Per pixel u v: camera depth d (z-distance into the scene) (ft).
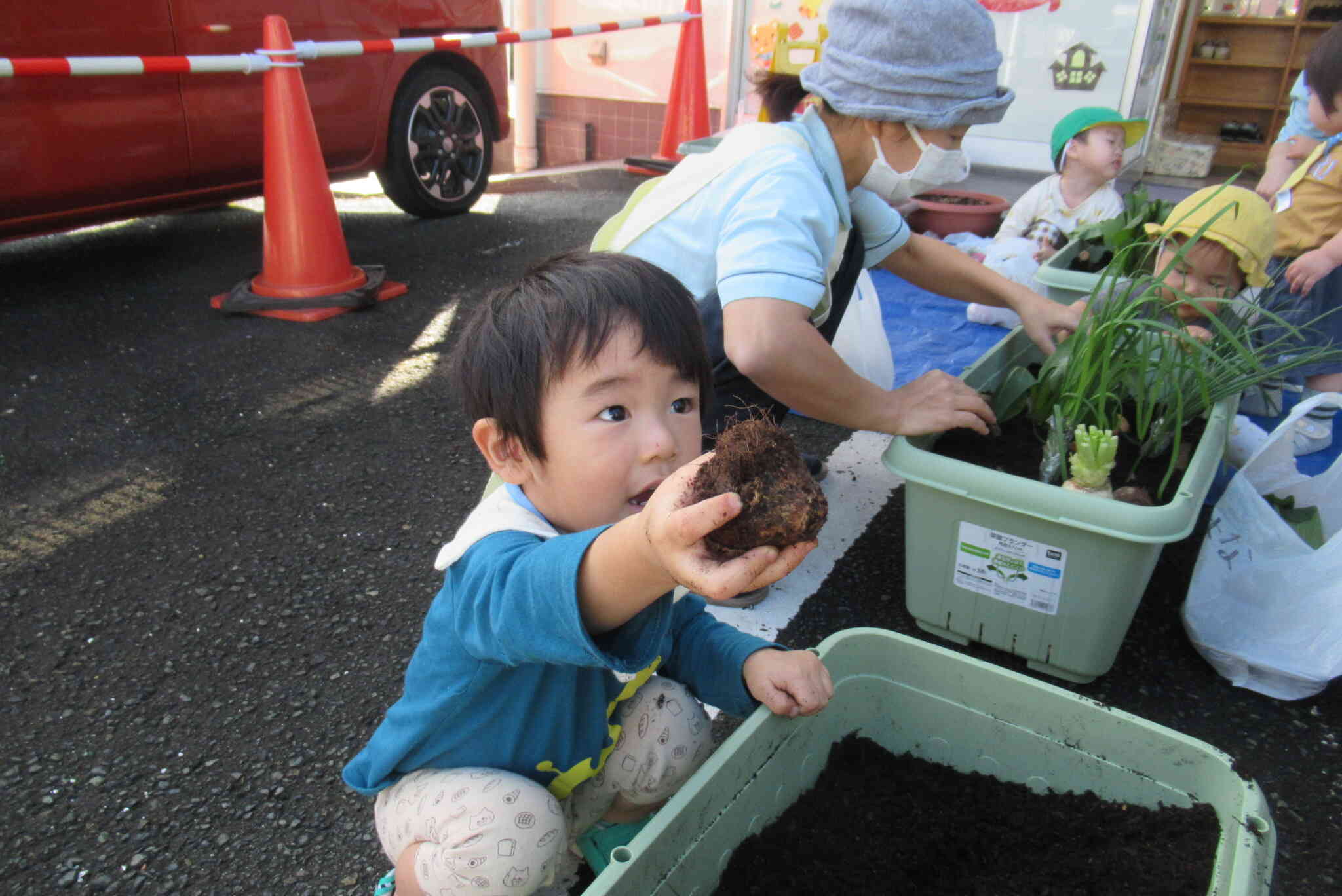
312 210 12.49
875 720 5.25
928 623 6.68
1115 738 4.60
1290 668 6.03
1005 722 4.87
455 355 3.74
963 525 6.08
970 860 4.46
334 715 5.85
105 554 7.40
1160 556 7.70
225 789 5.29
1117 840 4.45
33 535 7.62
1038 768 4.86
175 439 9.23
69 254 15.23
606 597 2.93
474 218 17.98
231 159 13.57
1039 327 7.48
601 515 3.51
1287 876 4.90
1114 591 5.71
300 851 4.92
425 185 17.12
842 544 7.81
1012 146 19.58
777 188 5.45
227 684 6.09
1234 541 6.46
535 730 3.91
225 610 6.80
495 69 17.97
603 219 18.03
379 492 8.41
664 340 3.36
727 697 4.60
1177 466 6.77
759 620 6.88
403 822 3.93
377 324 12.35
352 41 13.82
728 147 5.90
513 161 26.04
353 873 4.80
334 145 15.08
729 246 5.41
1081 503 5.55
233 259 15.07
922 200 16.02
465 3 16.99
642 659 3.16
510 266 14.89
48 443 9.06
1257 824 4.00
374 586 7.11
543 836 3.78
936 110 5.51
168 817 5.10
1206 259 7.45
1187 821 4.42
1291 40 23.35
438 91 16.76
